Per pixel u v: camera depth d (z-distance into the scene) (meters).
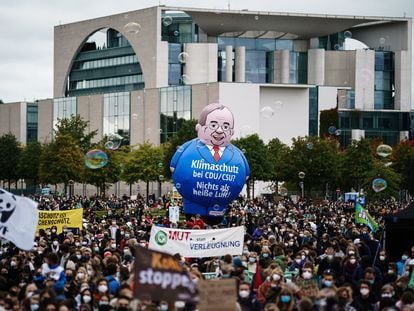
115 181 148.00
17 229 27.39
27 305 25.12
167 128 176.38
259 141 140.88
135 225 56.72
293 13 196.50
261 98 173.12
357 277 32.34
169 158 140.50
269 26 198.62
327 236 41.97
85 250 35.25
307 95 176.25
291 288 26.92
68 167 145.00
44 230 44.84
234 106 167.75
